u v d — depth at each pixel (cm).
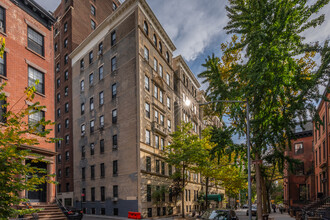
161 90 3622
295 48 1416
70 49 4366
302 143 4050
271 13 1429
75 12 4541
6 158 605
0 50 674
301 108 1406
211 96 1777
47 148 1886
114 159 3075
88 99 3725
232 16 1630
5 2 1803
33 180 667
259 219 1577
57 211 1803
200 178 4962
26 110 688
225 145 1752
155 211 2970
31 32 1995
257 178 1644
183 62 4538
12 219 1263
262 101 1675
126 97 3067
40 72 2019
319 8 1341
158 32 3697
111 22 3469
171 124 3869
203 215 1417
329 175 2662
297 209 3650
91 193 3347
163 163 3372
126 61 3152
